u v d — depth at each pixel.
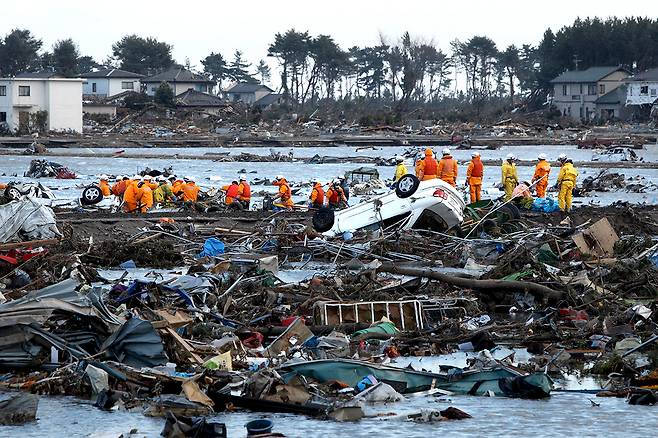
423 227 68.69
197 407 31.86
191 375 34.28
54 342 35.88
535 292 48.09
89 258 61.06
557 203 83.31
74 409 32.28
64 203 92.75
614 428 30.84
